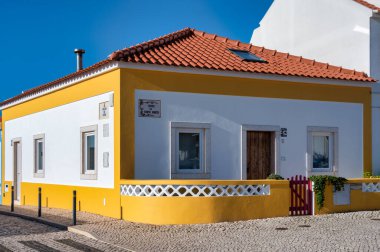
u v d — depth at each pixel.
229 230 12.98
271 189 14.90
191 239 11.90
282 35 25.17
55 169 19.77
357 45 20.84
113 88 15.86
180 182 14.17
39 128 21.30
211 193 14.20
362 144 19.39
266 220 14.30
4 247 11.45
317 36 22.95
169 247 11.02
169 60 16.28
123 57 15.54
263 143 17.84
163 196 14.22
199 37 20.62
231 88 17.12
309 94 18.47
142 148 15.76
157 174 15.95
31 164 22.03
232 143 17.11
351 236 11.76
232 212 14.34
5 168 25.22
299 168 18.17
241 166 17.20
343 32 21.55
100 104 16.67
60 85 19.20
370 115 19.58
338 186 15.88
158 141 15.98
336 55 21.89
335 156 18.84
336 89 18.97
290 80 18.06
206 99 16.72
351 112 19.23
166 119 16.11
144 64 15.70
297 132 18.19
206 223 14.09
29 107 22.39
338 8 21.80
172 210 14.12
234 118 17.16
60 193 19.30
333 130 18.83
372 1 22.33
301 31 23.91
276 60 19.77
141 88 15.79
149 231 13.10
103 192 16.34
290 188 15.35
